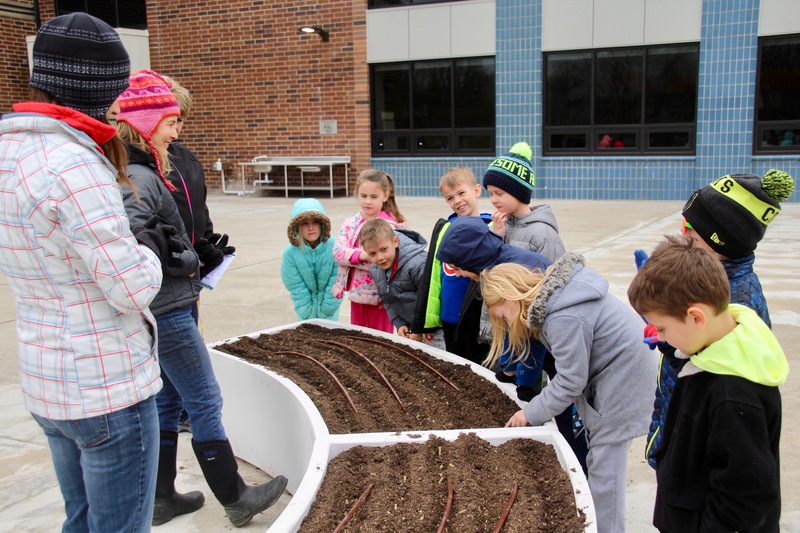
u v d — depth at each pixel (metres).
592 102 13.38
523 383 2.90
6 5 15.88
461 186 3.83
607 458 2.37
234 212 12.84
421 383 3.20
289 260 4.34
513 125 13.87
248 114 15.86
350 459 2.40
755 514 1.55
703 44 12.45
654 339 2.16
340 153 15.22
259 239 9.80
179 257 2.32
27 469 3.33
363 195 4.12
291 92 15.39
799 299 5.89
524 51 13.53
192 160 3.16
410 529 1.99
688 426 1.69
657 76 12.91
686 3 12.44
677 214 11.22
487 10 13.67
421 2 14.13
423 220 10.96
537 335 2.51
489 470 2.31
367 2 14.50
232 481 2.74
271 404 3.12
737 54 12.27
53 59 1.81
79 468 2.06
